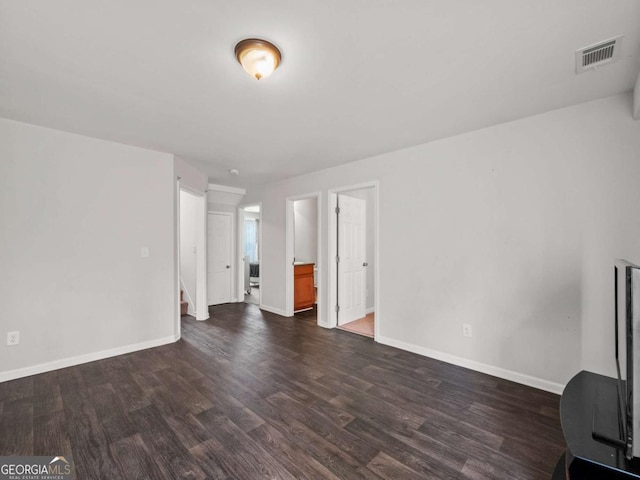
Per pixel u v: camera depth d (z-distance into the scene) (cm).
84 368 291
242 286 617
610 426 111
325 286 438
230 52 172
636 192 215
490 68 188
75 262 300
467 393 246
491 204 279
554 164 246
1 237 263
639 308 93
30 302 276
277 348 350
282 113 252
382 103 234
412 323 337
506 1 136
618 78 199
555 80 202
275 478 157
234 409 222
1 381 262
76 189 300
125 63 182
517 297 264
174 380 268
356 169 393
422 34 158
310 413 217
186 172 407
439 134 299
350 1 135
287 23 149
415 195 333
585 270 233
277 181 516
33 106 239
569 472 100
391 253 355
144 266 345
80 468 164
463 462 170
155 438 189
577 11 142
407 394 245
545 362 251
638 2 135
